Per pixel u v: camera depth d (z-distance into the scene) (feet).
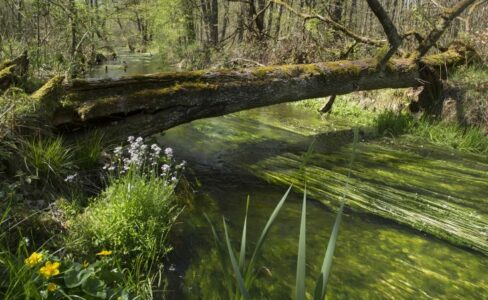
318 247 12.32
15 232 9.65
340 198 15.67
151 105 16.60
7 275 7.59
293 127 26.71
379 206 15.05
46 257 7.95
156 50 96.22
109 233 10.76
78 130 15.51
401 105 29.25
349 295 10.25
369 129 26.63
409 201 15.46
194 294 9.96
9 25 28.78
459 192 16.38
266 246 12.23
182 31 66.69
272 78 20.47
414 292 10.44
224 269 4.86
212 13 63.46
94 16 33.94
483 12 35.40
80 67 31.86
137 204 11.53
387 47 23.58
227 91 18.81
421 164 19.75
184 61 61.62
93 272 8.05
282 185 16.83
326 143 23.12
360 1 52.80
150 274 10.56
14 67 15.49
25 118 13.05
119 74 48.29
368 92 32.32
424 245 12.67
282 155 20.61
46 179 12.24
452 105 25.71
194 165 18.66
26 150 12.34
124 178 12.79
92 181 13.78
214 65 50.78
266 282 10.55
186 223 13.33
